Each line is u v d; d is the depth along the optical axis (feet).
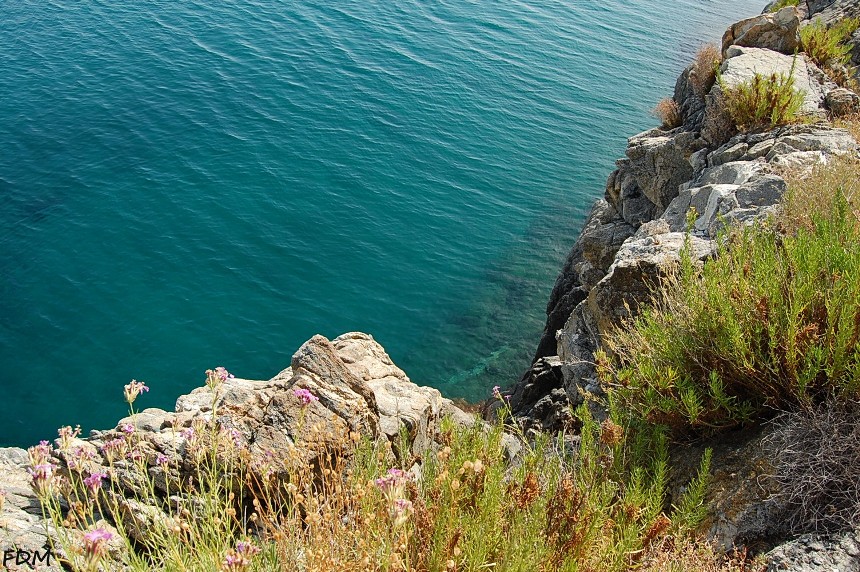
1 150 110.22
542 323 87.61
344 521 16.07
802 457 18.06
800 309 19.33
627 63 166.30
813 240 22.04
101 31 154.92
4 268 87.20
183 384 75.05
